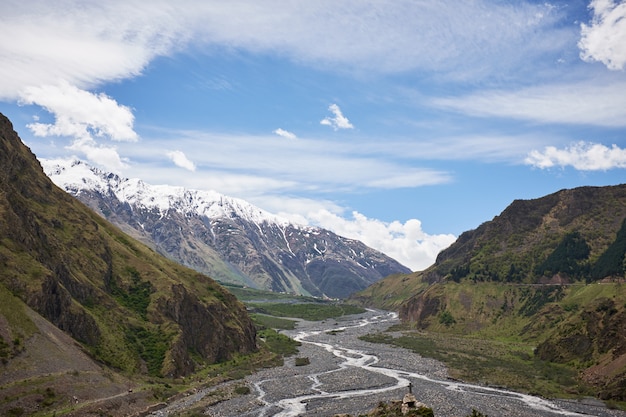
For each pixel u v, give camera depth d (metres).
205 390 120.62
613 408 107.00
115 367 116.44
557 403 111.12
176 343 136.62
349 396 115.31
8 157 147.62
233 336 173.25
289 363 166.62
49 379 90.88
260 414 98.50
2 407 79.31
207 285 194.00
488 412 101.25
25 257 117.38
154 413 97.25
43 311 110.44
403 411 85.50
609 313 154.88
